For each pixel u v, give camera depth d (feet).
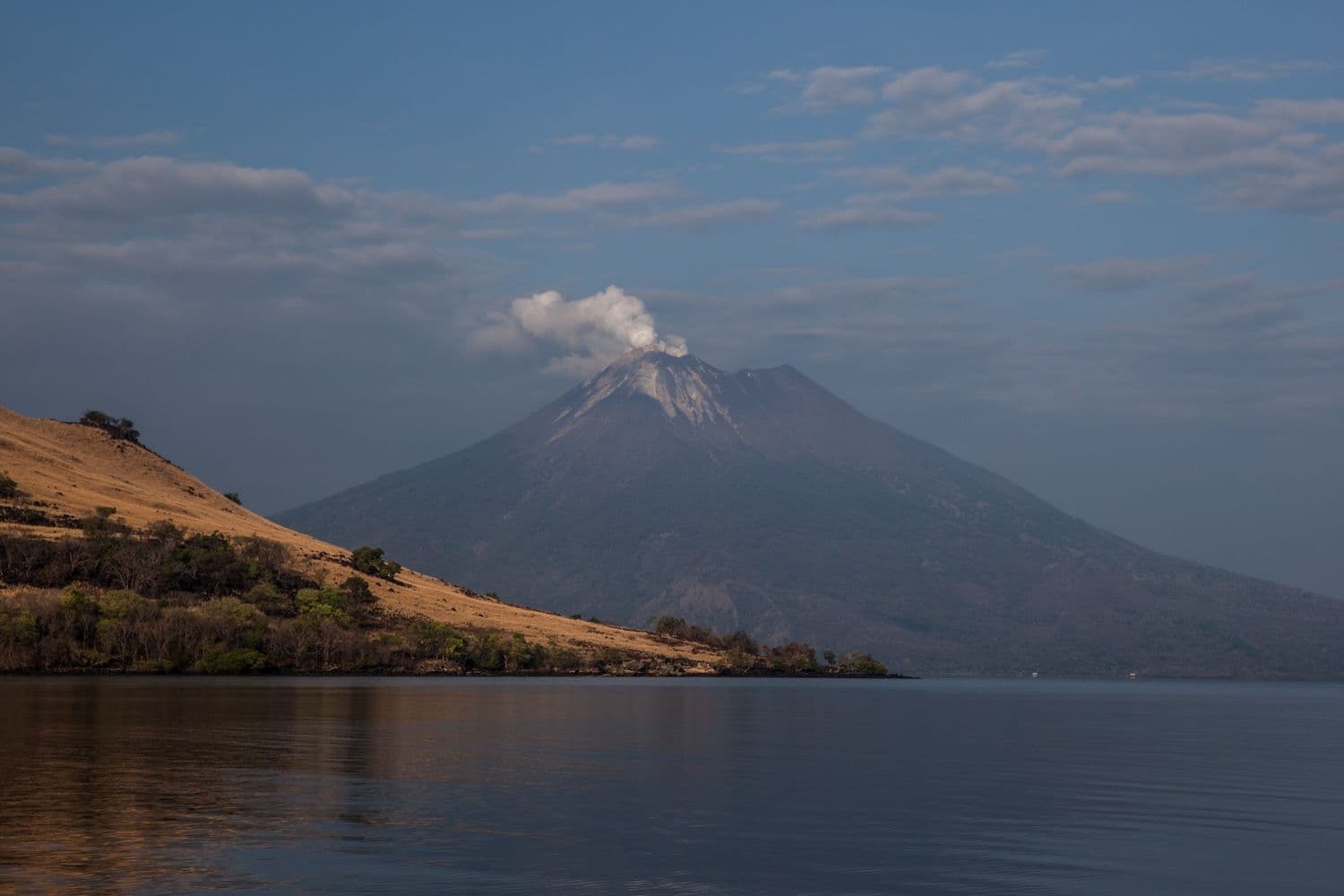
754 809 194.08
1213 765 282.36
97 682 535.19
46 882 135.44
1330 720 530.27
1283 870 155.02
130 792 193.88
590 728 346.54
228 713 356.18
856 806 199.72
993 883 145.28
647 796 205.57
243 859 147.64
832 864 153.79
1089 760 290.76
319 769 227.20
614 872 146.72
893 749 310.24
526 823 174.91
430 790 203.21
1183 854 163.94
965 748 319.47
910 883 144.46
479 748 273.54
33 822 167.73
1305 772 267.80
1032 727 430.61
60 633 625.00
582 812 186.19
